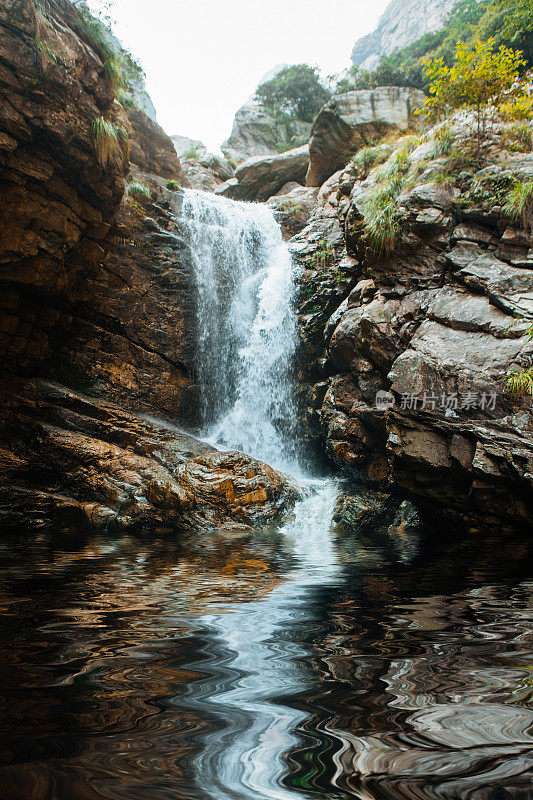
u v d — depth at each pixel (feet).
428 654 8.20
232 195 70.69
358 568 16.84
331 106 53.93
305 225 55.26
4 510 30.22
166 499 30.30
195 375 45.60
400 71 69.10
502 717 5.90
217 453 34.37
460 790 4.43
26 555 19.57
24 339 36.37
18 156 30.07
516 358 25.53
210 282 47.96
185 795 4.34
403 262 32.71
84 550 21.13
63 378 39.11
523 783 4.55
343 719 5.85
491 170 30.96
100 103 34.01
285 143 100.73
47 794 4.30
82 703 6.28
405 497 32.89
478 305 28.43
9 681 7.02
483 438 25.09
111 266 41.98
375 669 7.52
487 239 30.27
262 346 46.85
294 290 45.88
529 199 28.86
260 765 4.85
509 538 25.12
